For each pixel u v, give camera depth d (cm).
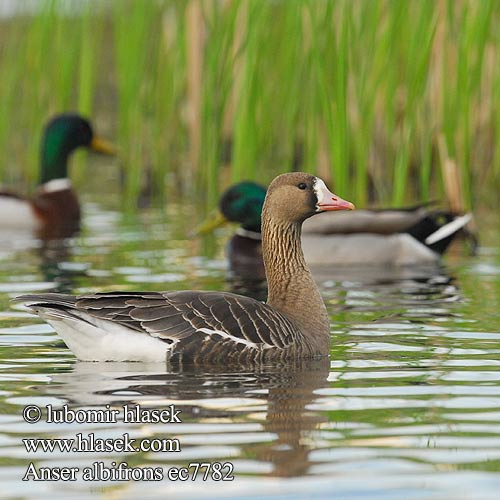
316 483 752
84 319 1089
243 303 1133
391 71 2012
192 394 974
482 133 2272
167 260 1805
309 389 995
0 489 757
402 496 725
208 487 750
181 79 2341
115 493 747
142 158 2516
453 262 1833
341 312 1394
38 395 970
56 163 2311
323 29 1892
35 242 2012
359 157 1953
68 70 2425
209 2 2281
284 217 1223
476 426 875
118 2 2348
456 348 1171
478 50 1886
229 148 2630
